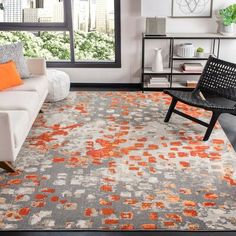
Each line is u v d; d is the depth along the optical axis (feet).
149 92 19.30
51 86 17.37
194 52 19.30
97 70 20.15
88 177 11.68
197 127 15.19
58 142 13.87
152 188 11.14
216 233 9.37
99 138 14.19
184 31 19.44
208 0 18.86
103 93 19.19
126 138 14.20
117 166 12.29
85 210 10.16
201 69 18.95
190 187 11.19
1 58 15.29
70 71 20.18
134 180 11.53
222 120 16.08
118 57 19.93
